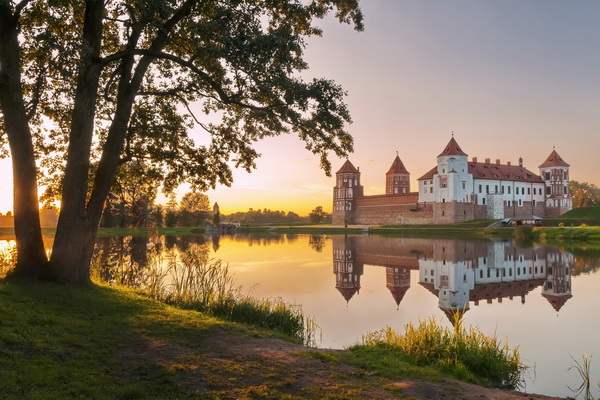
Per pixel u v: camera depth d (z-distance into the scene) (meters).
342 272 28.44
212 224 110.94
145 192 18.34
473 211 104.12
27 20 13.20
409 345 10.05
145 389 6.43
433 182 105.25
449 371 9.07
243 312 13.30
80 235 12.83
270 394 6.48
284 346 9.38
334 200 139.38
